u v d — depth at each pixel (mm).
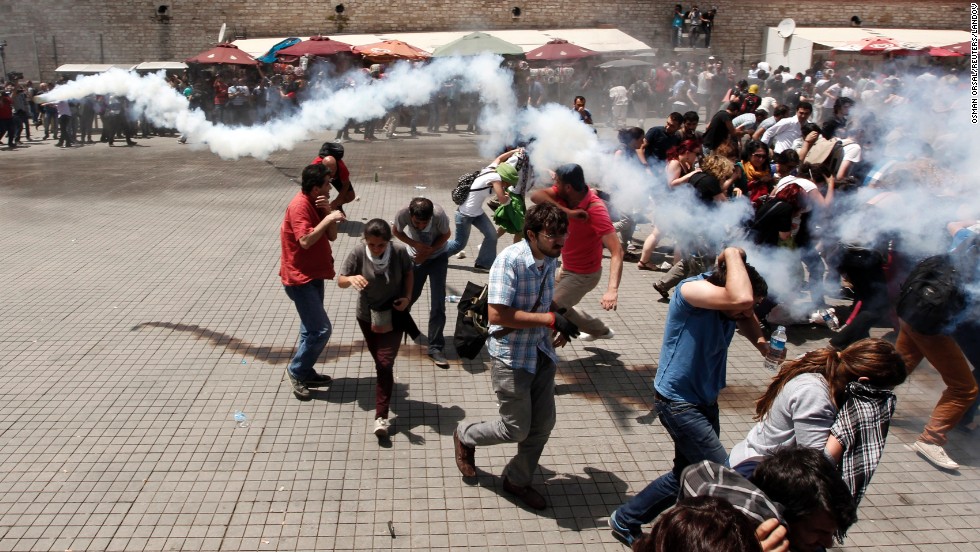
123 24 28438
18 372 5875
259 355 6281
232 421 5184
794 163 7734
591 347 6605
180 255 9195
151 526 4059
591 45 27672
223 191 13508
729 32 30781
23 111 20625
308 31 29234
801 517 2377
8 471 4531
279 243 9797
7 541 3910
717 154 7711
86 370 5934
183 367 6023
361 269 4863
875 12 30750
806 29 30250
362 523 4137
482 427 4340
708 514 1980
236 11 28828
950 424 4781
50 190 13484
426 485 4492
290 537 4008
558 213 3844
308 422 5188
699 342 3586
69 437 4934
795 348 6699
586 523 4176
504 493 4426
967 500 4445
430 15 29672
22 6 27609
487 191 8227
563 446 4988
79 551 3854
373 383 5801
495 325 4012
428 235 5973
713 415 3830
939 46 24641
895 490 4543
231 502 4285
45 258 9016
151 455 4742
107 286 7977
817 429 3068
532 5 29938
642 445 5016
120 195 13039
